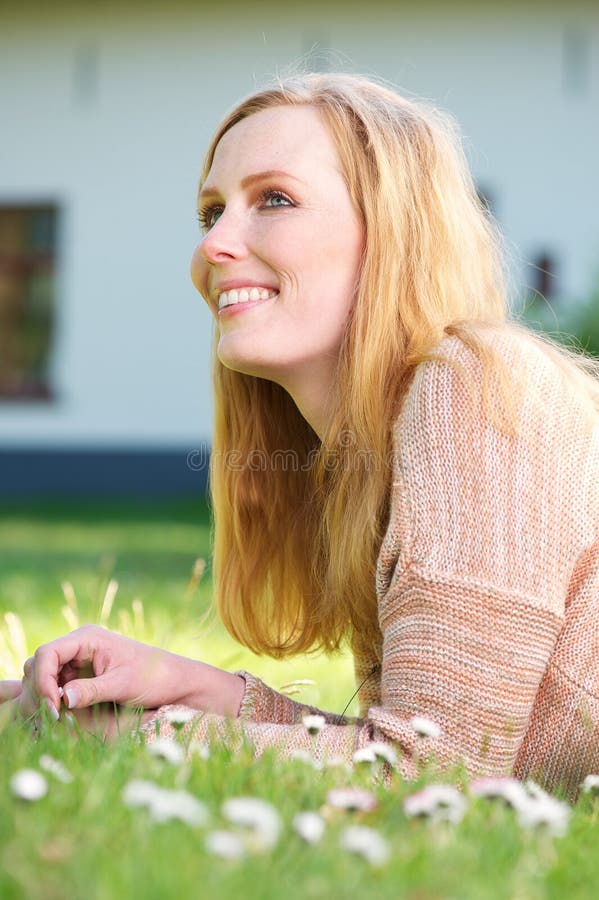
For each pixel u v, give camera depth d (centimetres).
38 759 206
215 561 322
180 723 229
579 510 239
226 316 270
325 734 230
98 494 1953
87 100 1936
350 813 178
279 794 189
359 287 265
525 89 1830
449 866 154
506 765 228
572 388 253
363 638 283
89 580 875
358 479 265
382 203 266
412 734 222
